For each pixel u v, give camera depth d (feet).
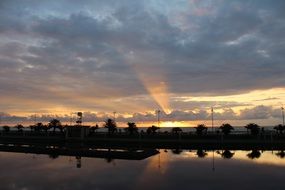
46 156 181.27
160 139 250.98
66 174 124.88
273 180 111.75
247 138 238.89
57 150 198.90
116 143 253.65
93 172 128.67
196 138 252.01
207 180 112.16
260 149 205.98
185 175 120.78
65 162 156.87
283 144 218.79
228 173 124.67
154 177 117.91
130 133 291.79
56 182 110.63
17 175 123.75
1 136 312.09
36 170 134.62
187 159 163.02
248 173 124.67
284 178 115.24
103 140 267.59
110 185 105.29
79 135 285.64
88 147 223.51
